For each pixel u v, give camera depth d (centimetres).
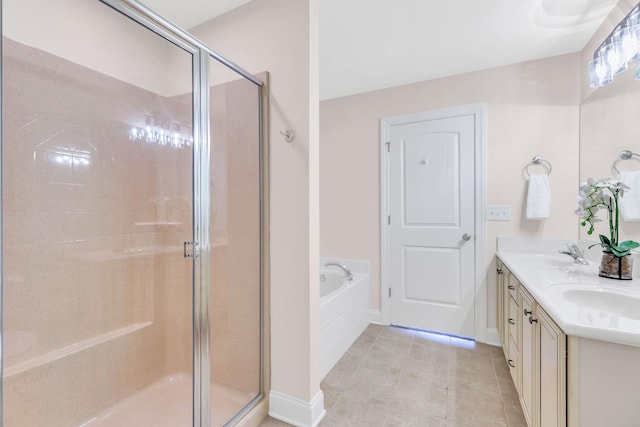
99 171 157
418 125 280
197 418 154
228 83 168
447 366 216
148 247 179
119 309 166
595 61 176
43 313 137
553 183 233
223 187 173
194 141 156
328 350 211
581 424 95
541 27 199
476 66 252
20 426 129
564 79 230
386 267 294
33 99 133
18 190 129
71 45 146
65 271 145
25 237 131
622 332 87
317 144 164
